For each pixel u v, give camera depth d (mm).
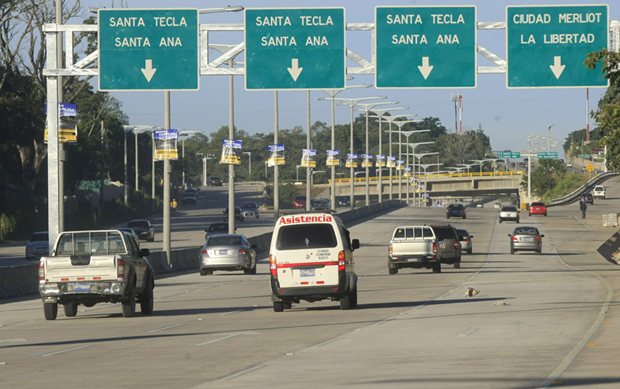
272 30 91625
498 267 139250
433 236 125688
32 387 36812
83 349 50688
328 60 91625
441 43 91188
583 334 52688
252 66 91750
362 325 60219
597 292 88562
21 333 60656
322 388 34344
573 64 90625
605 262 153250
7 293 94625
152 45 92000
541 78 90812
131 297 70250
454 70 91188
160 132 141250
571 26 90625
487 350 45656
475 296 83812
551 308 70688
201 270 129000
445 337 51938
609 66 85625
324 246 71062
